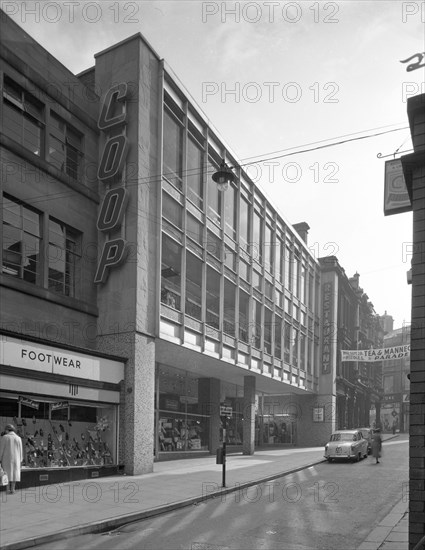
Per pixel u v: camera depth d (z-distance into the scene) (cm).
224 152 2636
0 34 1599
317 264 4234
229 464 2245
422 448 770
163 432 2448
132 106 1953
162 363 2495
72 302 1773
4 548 838
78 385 1627
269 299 3152
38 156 1695
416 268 822
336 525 1066
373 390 6106
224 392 3197
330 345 4172
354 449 2484
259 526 1046
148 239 1936
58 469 1522
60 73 1847
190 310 2236
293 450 3397
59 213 1780
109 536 963
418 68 862
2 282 1519
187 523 1075
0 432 1404
